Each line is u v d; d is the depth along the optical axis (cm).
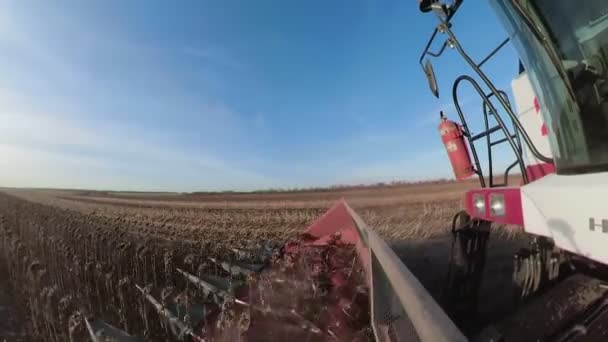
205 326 306
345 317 261
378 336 216
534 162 321
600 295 210
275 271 372
